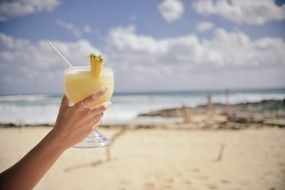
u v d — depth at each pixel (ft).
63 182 12.85
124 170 14.57
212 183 12.64
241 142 22.62
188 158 17.20
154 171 14.39
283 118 34.63
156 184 12.53
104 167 15.10
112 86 2.08
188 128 30.14
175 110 46.19
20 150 21.61
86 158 16.88
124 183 12.67
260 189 12.00
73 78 1.98
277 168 15.03
